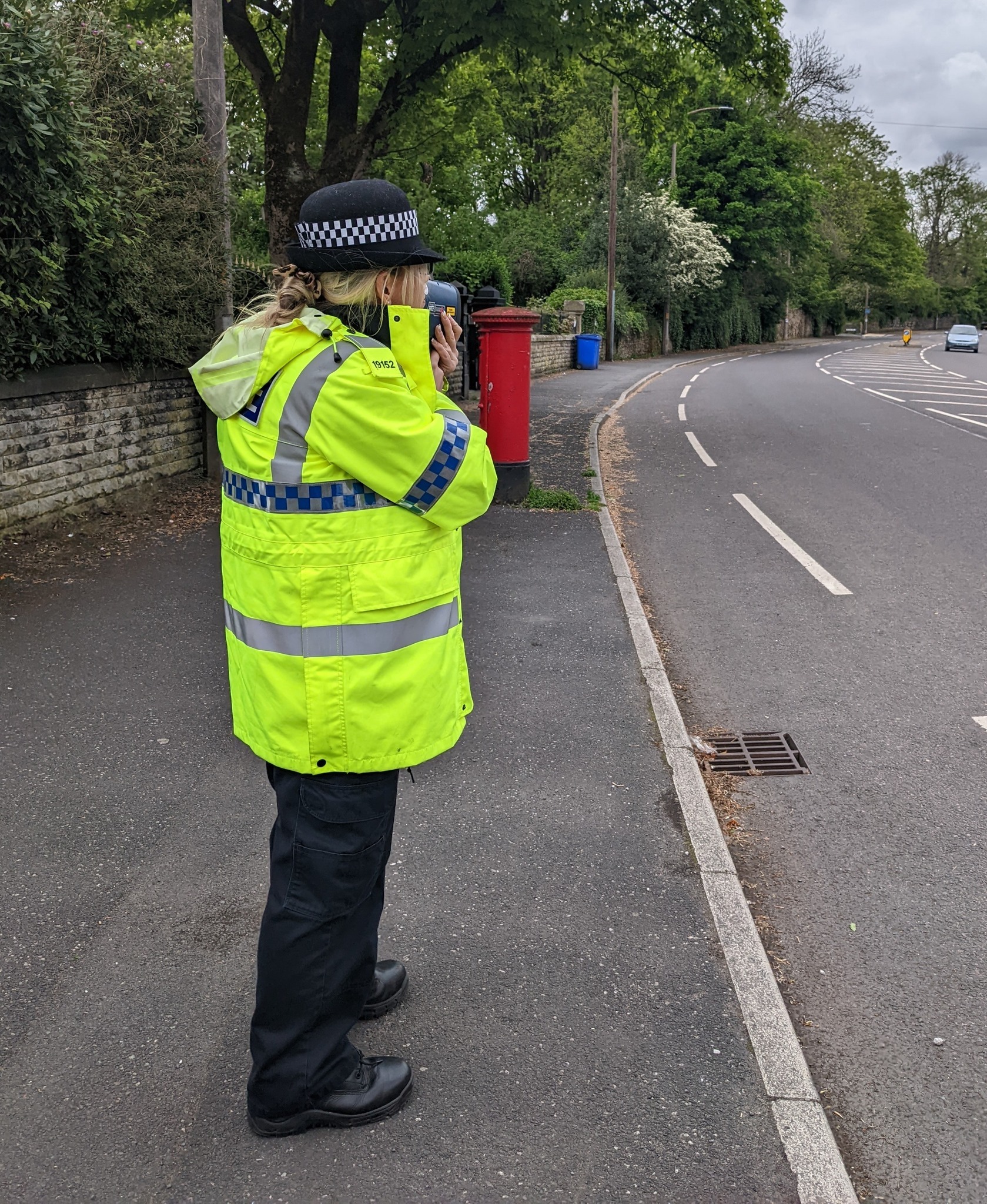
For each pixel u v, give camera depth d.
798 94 51.94
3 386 6.72
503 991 2.65
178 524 8.02
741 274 50.53
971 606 6.29
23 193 6.38
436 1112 2.22
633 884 3.16
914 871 3.35
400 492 1.81
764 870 3.37
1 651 5.16
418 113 15.74
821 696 4.89
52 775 3.85
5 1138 2.14
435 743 2.01
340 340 1.80
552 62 14.02
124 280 7.79
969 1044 2.53
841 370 31.52
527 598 6.31
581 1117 2.22
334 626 1.86
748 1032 2.50
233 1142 2.13
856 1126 2.27
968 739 4.36
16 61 5.89
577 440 13.86
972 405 19.11
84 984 2.65
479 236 36.06
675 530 8.69
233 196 9.77
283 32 16.66
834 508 9.48
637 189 41.28
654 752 4.13
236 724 2.08
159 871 3.21
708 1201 2.01
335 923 2.02
